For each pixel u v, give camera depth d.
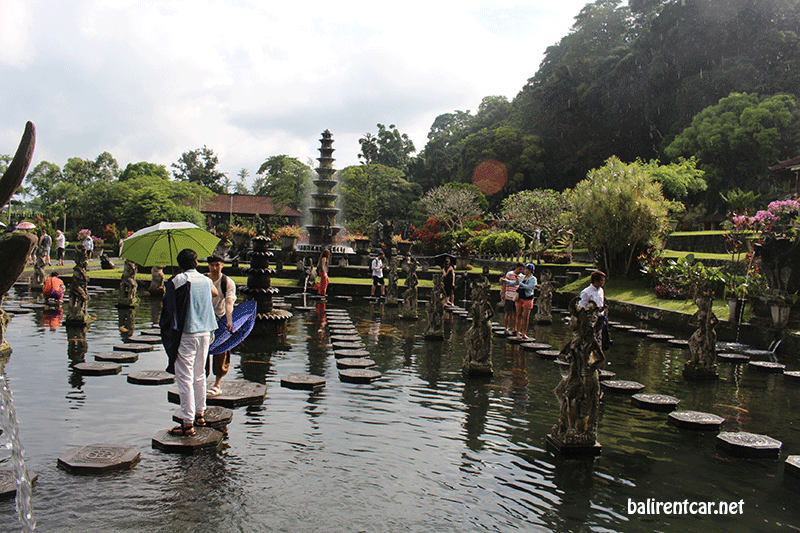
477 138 66.38
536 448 5.52
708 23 45.88
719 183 40.62
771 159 37.66
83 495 4.05
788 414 7.22
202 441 5.09
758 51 43.81
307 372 8.36
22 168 2.02
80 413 5.94
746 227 16.67
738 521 4.13
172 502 4.00
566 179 59.78
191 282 5.34
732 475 5.04
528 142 61.25
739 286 14.13
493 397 7.40
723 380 9.25
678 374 9.55
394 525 3.82
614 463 5.22
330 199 35.47
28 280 20.36
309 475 4.60
